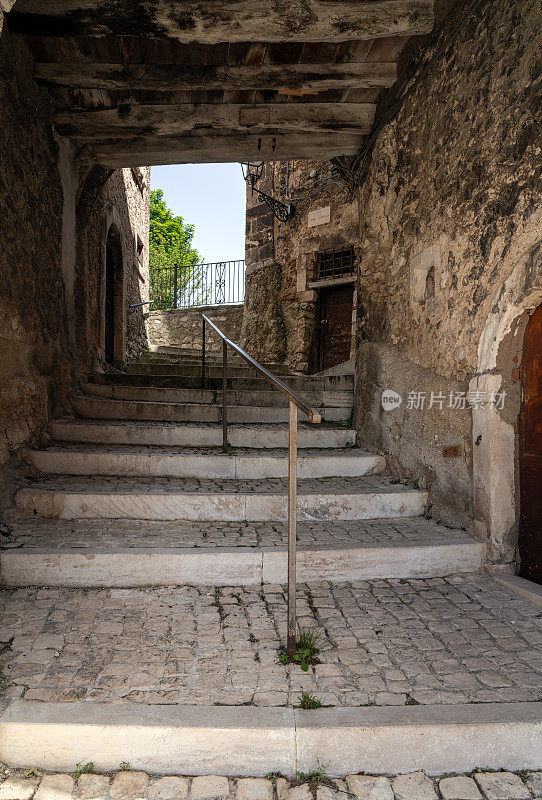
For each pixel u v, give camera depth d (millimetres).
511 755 1812
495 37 2828
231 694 1926
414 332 3953
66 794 1648
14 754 1753
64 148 4664
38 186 4047
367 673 2078
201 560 2781
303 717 1808
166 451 4145
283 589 2787
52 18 3301
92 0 3186
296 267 9758
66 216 4781
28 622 2355
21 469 3652
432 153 3621
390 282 4445
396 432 4141
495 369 2938
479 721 1808
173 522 3312
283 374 7379
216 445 4445
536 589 2758
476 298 3035
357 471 4199
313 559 2893
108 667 2055
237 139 4812
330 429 4852
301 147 4910
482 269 2967
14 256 3604
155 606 2553
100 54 3797
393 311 4363
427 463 3684
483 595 2773
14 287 3615
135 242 9156
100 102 4340
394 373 4199
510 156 2691
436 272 3561
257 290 10734
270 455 4156
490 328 2910
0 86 3338
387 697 1932
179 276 14820
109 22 3336
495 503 2992
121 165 5211
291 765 1764
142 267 10156
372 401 4559
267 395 5492
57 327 4543
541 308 2775
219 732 1749
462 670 2111
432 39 3537
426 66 3617
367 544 3006
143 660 2109
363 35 3520
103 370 6520
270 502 3434
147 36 3441
